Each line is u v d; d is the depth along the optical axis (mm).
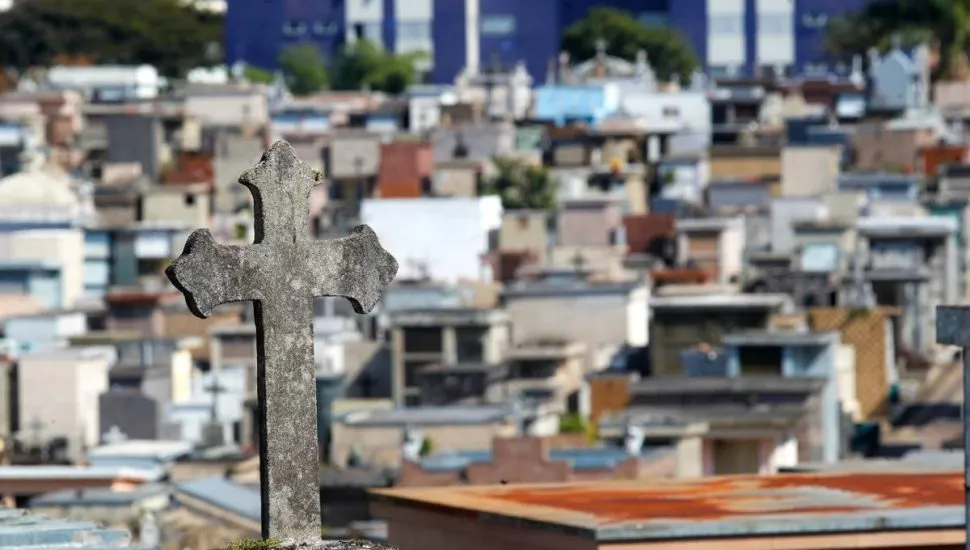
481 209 188500
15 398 125812
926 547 31812
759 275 174375
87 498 75125
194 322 160125
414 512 36031
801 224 179375
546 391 135500
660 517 32250
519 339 147375
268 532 23500
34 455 103500
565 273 176625
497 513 33625
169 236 193500
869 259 177125
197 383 135250
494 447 81438
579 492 36031
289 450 23547
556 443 95375
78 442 116000
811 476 37156
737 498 34344
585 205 195750
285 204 23656
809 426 98125
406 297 161625
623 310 148250
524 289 148875
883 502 33469
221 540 68188
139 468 94250
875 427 110375
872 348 132375
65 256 183000
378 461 107812
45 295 179875
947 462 41781
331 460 110062
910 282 163000
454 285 165875
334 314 157500
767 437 88562
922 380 136750
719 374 107625
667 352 135000
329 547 23484
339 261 23766
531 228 193375
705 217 198000
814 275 163625
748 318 134125
